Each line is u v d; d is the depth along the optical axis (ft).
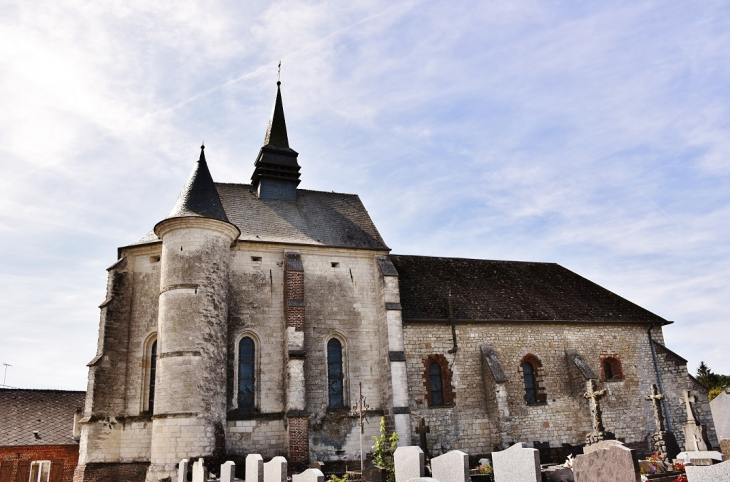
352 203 101.50
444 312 91.56
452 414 85.56
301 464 72.74
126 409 76.13
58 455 99.50
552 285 108.68
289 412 74.69
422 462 35.45
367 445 79.36
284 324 81.35
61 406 110.73
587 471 31.01
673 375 99.25
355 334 84.84
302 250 86.48
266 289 82.89
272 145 101.04
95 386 74.95
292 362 76.79
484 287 101.96
